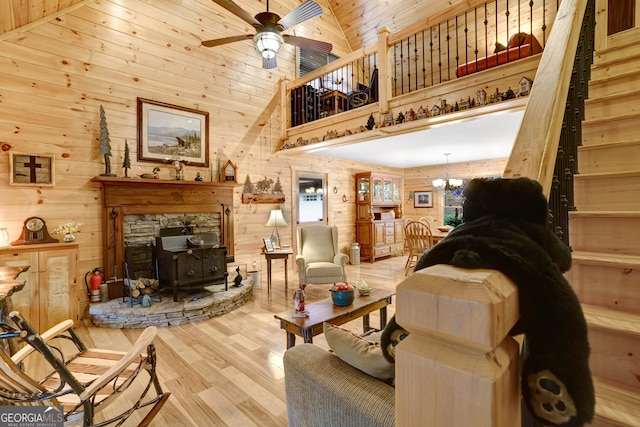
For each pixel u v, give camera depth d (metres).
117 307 3.27
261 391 2.04
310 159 6.04
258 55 5.11
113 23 3.74
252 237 5.07
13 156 3.10
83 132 3.52
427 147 5.28
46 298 2.98
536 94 0.96
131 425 1.73
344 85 6.45
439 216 7.51
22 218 3.16
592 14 2.09
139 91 3.92
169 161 4.11
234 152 4.82
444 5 5.15
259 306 3.80
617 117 1.68
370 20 6.07
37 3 3.09
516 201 0.49
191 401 1.93
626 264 1.13
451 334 0.41
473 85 2.99
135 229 3.80
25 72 3.20
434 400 0.43
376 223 6.97
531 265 0.42
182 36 4.30
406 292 0.45
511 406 0.42
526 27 4.38
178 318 3.22
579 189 1.54
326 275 4.12
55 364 1.19
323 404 1.14
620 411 0.87
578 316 0.41
